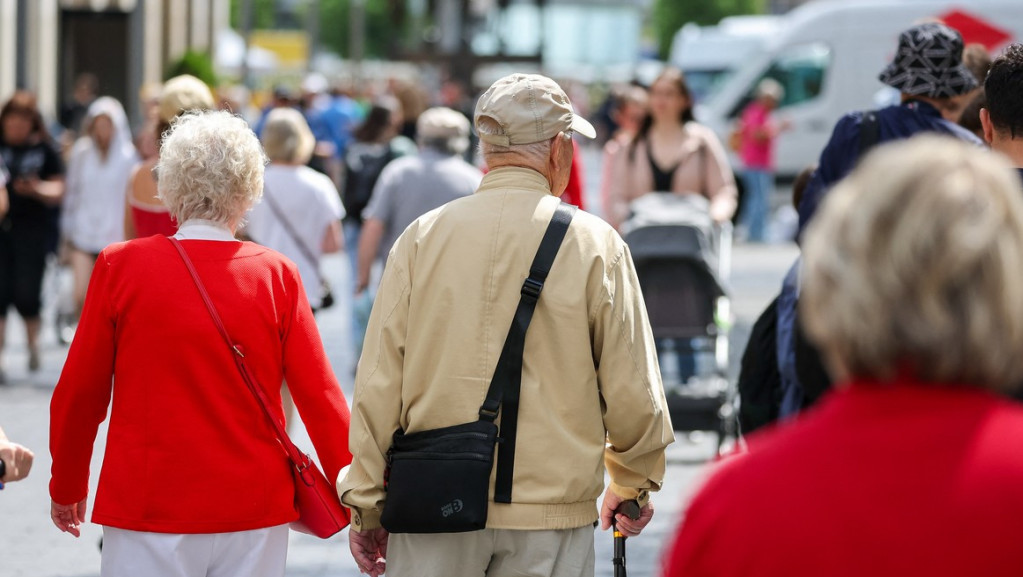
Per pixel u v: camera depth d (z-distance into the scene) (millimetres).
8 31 56938
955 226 4461
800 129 57719
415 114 31062
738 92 57844
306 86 56969
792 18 58125
